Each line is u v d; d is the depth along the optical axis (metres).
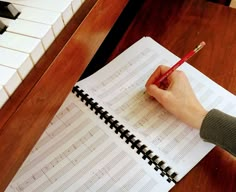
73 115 0.71
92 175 0.64
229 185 0.62
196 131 0.68
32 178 0.64
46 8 0.57
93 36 0.65
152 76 0.73
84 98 0.73
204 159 0.65
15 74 0.51
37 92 0.53
